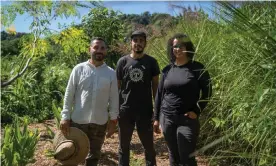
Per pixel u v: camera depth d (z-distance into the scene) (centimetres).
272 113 295
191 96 382
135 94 442
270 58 308
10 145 419
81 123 417
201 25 592
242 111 374
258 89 309
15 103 809
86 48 650
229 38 392
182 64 394
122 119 450
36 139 464
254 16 383
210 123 507
